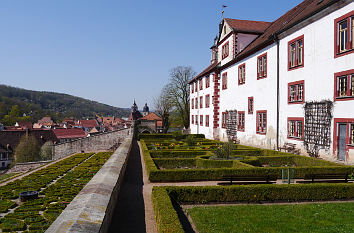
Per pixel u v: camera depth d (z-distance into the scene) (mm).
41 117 142000
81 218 4070
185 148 23469
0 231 5902
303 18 17078
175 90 61906
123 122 149375
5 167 56875
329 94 15281
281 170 12773
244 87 26734
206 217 7414
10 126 94750
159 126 70188
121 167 10453
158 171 12047
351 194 9492
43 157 47781
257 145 23828
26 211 7445
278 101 20453
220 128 34188
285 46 19578
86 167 16625
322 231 6426
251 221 7098
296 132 18344
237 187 8992
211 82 37281
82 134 86562
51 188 10398
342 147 14414
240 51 30031
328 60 15352
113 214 7180
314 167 12734
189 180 12344
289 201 9188
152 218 7008
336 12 14742
